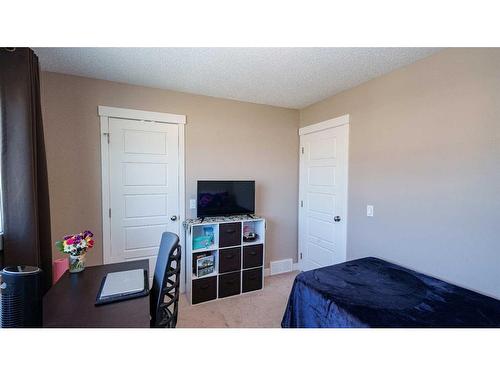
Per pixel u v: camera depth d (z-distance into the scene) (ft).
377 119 7.70
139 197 8.64
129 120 8.39
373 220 7.86
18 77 5.08
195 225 8.39
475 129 5.37
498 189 5.04
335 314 4.70
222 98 9.84
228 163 10.05
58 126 7.50
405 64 6.80
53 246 7.50
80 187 7.82
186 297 8.90
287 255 11.46
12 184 5.03
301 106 11.01
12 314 3.48
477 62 5.32
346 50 6.06
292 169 11.44
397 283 5.62
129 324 3.21
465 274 5.60
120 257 8.43
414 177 6.64
